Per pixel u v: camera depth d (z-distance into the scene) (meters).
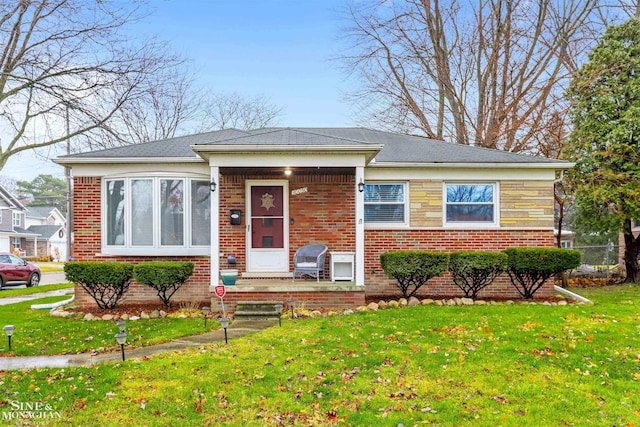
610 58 12.75
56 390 4.47
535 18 19.09
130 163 9.63
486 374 4.84
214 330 7.14
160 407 4.10
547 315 7.49
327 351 5.75
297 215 10.16
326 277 10.02
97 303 8.93
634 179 12.04
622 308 8.18
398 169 10.10
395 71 21.09
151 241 9.70
